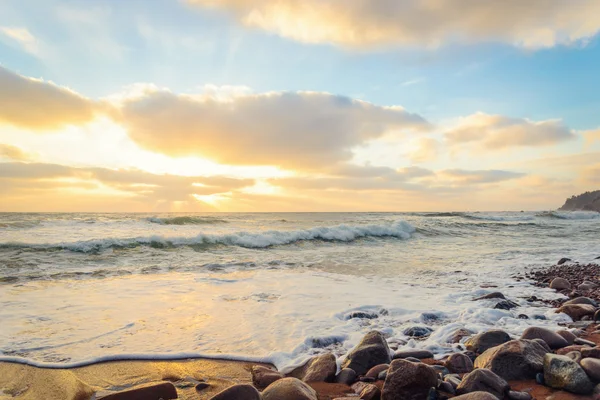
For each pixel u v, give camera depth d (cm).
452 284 851
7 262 1002
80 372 390
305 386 327
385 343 426
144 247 1318
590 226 2880
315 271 997
